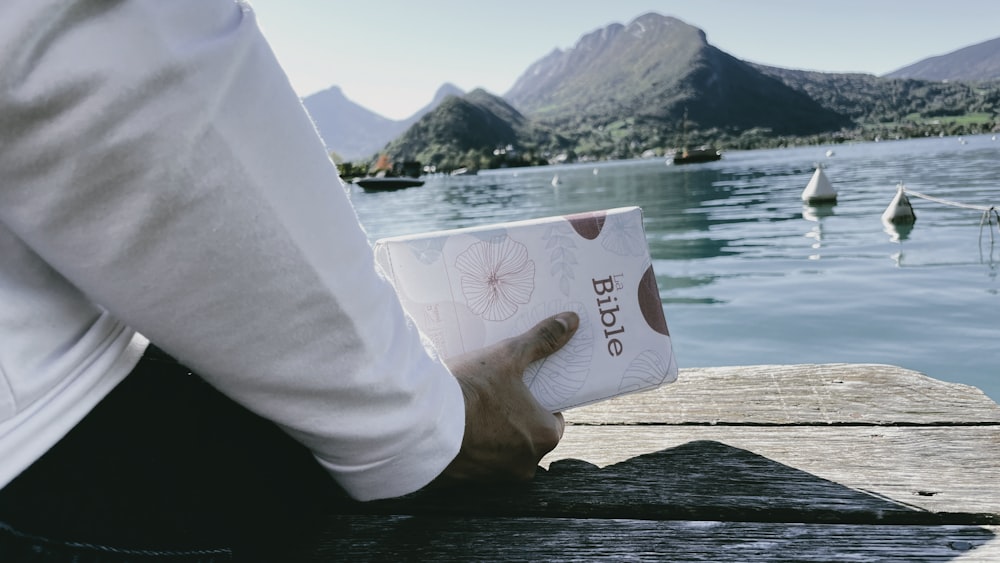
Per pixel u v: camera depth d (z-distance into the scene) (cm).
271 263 49
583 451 124
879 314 542
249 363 52
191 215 44
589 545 95
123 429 56
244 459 70
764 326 535
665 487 109
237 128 46
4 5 38
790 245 931
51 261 46
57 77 39
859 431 126
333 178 55
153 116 42
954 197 1362
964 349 446
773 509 101
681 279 758
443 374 75
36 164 41
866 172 2562
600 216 125
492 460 97
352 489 71
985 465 111
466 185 4772
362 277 57
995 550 89
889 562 88
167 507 59
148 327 49
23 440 47
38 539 48
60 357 49
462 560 93
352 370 58
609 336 121
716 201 1811
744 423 133
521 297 119
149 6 42
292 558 94
